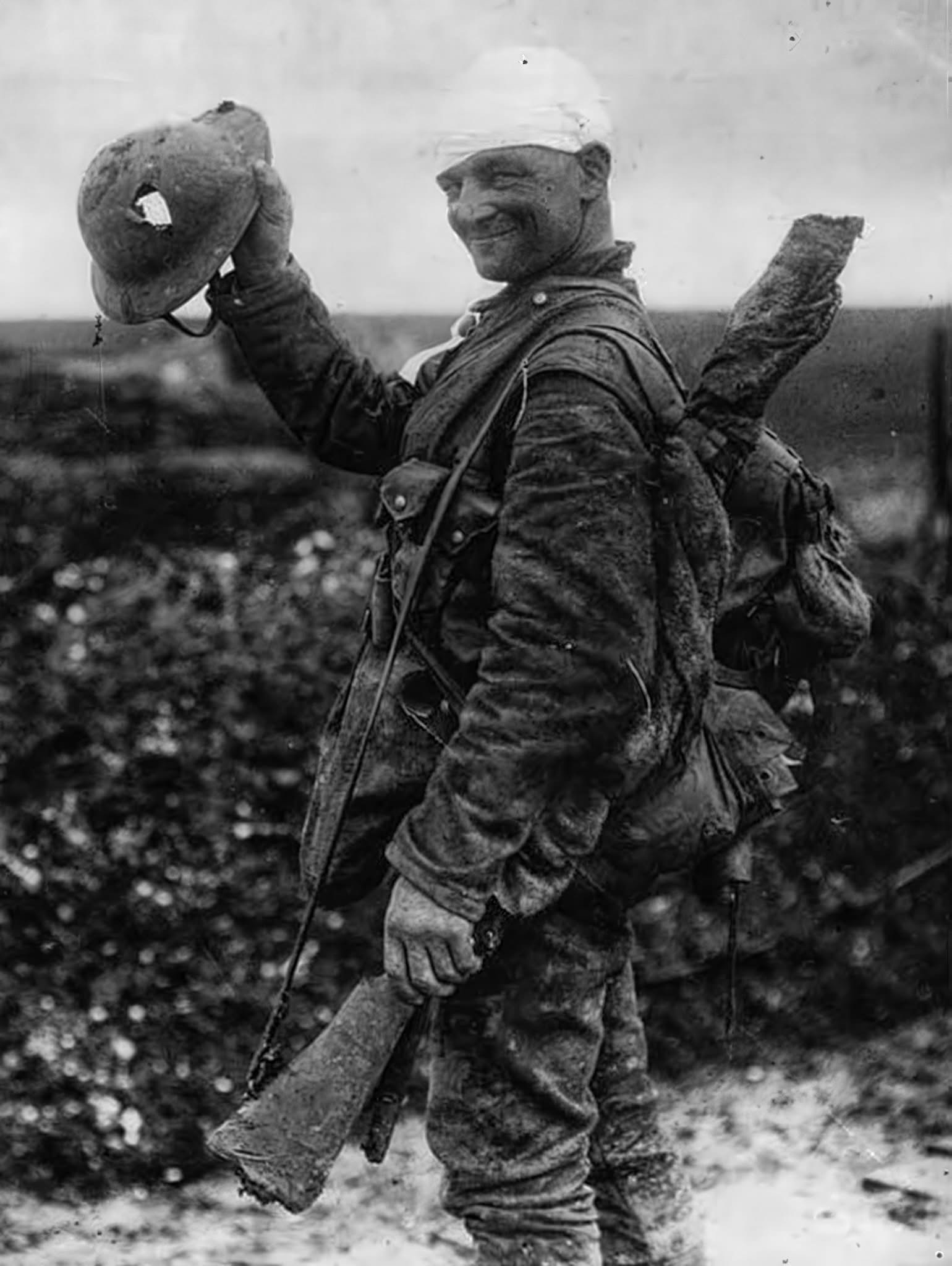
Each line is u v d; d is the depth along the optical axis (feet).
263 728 15.43
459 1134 9.47
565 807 8.96
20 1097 14.58
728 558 9.02
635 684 8.77
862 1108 15.31
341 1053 8.98
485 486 9.12
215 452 16.61
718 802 9.63
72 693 15.33
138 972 14.96
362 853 9.53
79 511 16.11
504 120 9.33
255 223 9.75
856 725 16.17
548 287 9.37
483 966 9.39
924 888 16.15
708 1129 15.07
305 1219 13.99
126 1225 13.84
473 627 9.19
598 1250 9.64
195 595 15.79
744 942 15.98
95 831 15.14
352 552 16.22
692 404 8.98
